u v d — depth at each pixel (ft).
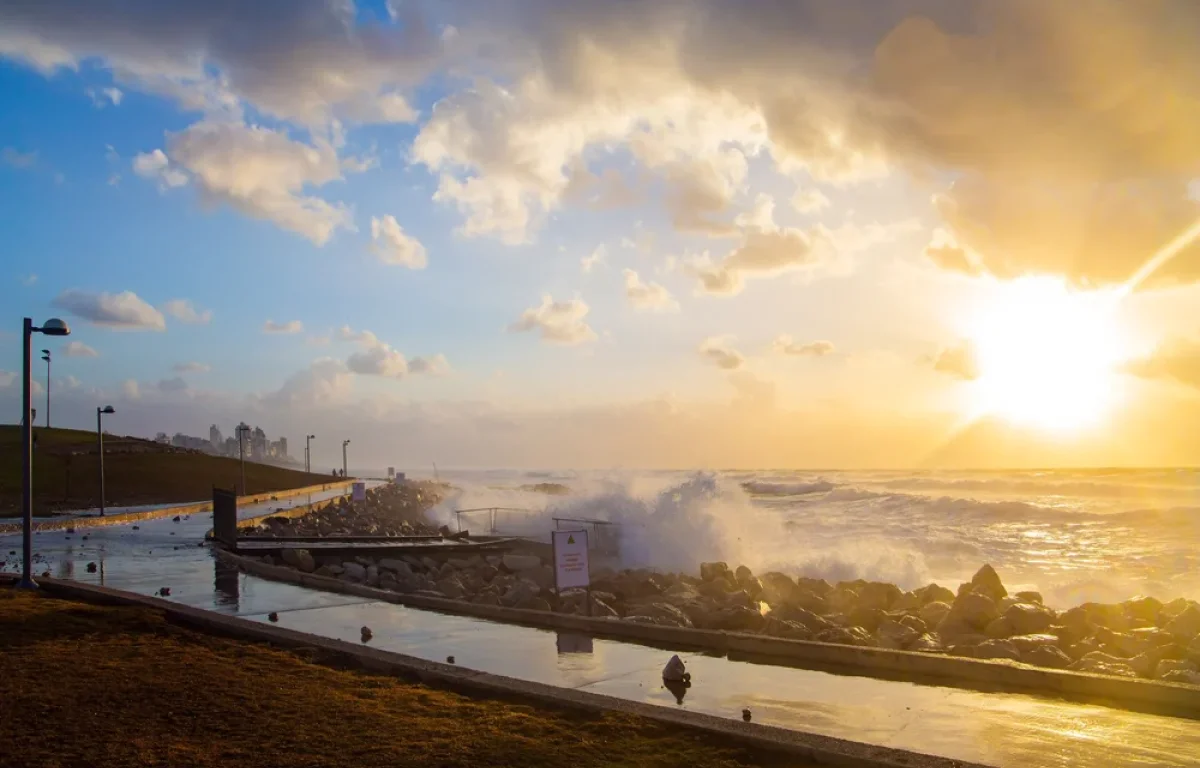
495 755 22.59
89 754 22.25
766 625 54.08
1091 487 230.48
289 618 48.93
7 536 105.19
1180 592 75.66
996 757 24.41
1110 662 41.96
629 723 25.48
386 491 248.32
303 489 234.38
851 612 61.36
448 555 92.07
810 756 22.80
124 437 288.71
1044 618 52.19
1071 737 26.16
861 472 545.03
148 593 58.65
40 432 267.59
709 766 22.16
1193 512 138.10
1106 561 94.58
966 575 92.17
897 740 26.08
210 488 212.02
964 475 393.09
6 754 22.11
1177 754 24.54
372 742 23.56
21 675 29.89
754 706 30.17
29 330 53.21
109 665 31.73
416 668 31.53
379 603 54.19
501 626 46.03
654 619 52.39
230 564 75.92
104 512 138.82
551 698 27.89
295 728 24.73
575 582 50.11
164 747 22.89
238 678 30.42
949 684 32.73
